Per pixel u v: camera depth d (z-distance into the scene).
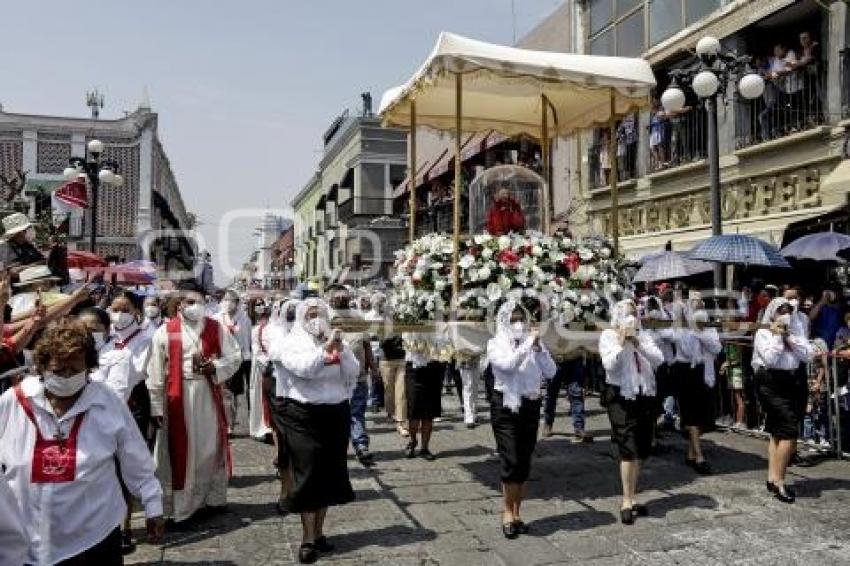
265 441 9.03
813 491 6.43
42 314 4.08
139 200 31.36
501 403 5.52
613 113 8.27
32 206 19.17
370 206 31.36
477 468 7.55
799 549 5.03
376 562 4.89
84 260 12.80
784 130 12.17
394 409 10.29
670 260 10.23
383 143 32.47
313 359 4.91
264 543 5.27
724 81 9.77
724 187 13.46
